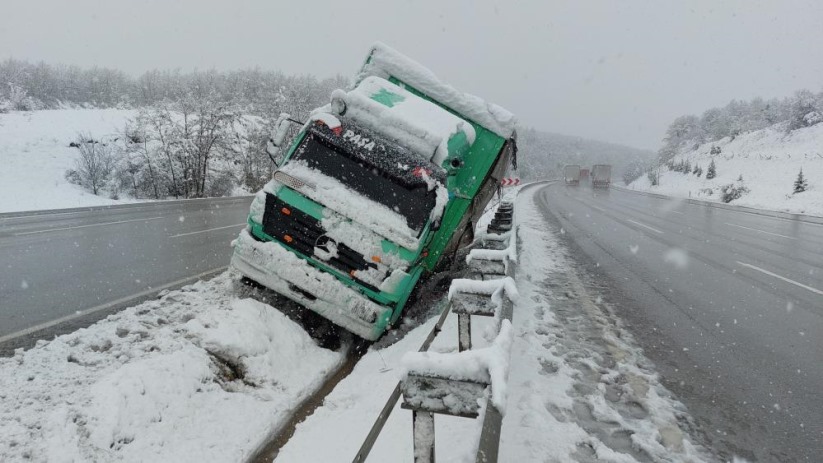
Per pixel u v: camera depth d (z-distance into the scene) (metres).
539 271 10.17
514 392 4.44
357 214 5.67
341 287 5.60
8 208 18.56
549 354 5.44
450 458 3.27
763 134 72.19
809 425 4.11
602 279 9.59
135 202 22.50
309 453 3.58
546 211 25.61
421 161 6.00
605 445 3.68
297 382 4.87
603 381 4.81
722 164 64.31
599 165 66.25
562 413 4.12
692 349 5.79
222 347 4.75
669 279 9.73
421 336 5.93
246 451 3.69
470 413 2.43
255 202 5.95
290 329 5.56
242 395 4.38
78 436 3.34
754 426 4.07
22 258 8.95
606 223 20.41
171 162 29.34
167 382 4.01
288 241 5.82
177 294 6.90
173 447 3.54
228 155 36.78
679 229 18.77
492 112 7.66
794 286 9.34
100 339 5.04
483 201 9.05
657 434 3.87
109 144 30.23
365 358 5.52
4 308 6.09
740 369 5.23
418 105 6.95
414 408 2.50
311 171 5.89
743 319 7.07
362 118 6.30
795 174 44.94
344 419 4.04
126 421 3.53
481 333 5.81
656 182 73.94
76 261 8.88
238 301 5.67
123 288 7.20
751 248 14.22
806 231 19.09
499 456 3.40
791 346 5.98
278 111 49.59
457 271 10.46
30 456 3.14
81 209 18.03
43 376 4.20
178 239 11.87
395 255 5.67
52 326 5.50
